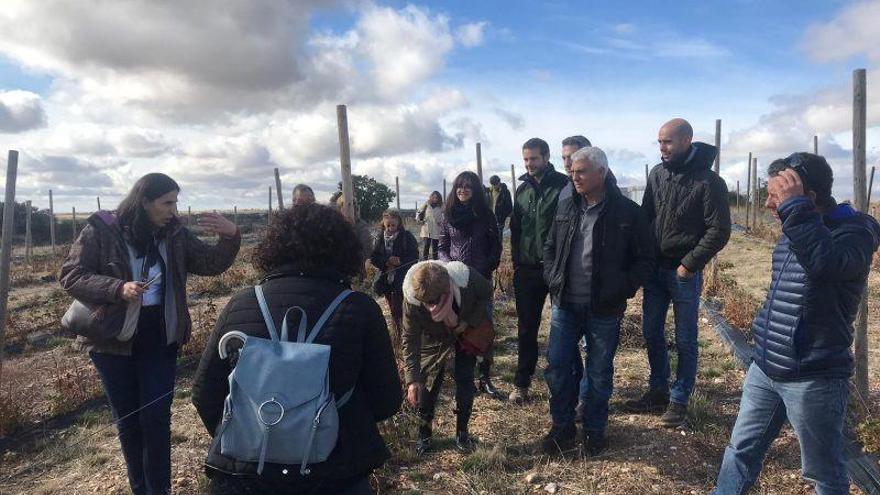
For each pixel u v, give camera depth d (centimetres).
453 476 398
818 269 255
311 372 189
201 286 1212
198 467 431
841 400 272
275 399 185
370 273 1119
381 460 206
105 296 326
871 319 773
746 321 748
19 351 841
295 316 200
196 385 205
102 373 349
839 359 269
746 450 304
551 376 418
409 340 407
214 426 207
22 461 487
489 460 406
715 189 417
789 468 387
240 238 386
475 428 468
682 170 434
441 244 524
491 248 511
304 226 211
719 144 942
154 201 344
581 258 397
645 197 470
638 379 570
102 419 563
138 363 355
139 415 355
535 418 481
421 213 1309
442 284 374
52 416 585
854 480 369
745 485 306
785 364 277
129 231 344
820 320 268
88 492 409
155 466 352
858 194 464
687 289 441
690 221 430
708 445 423
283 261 213
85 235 342
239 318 202
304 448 185
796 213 261
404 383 520
